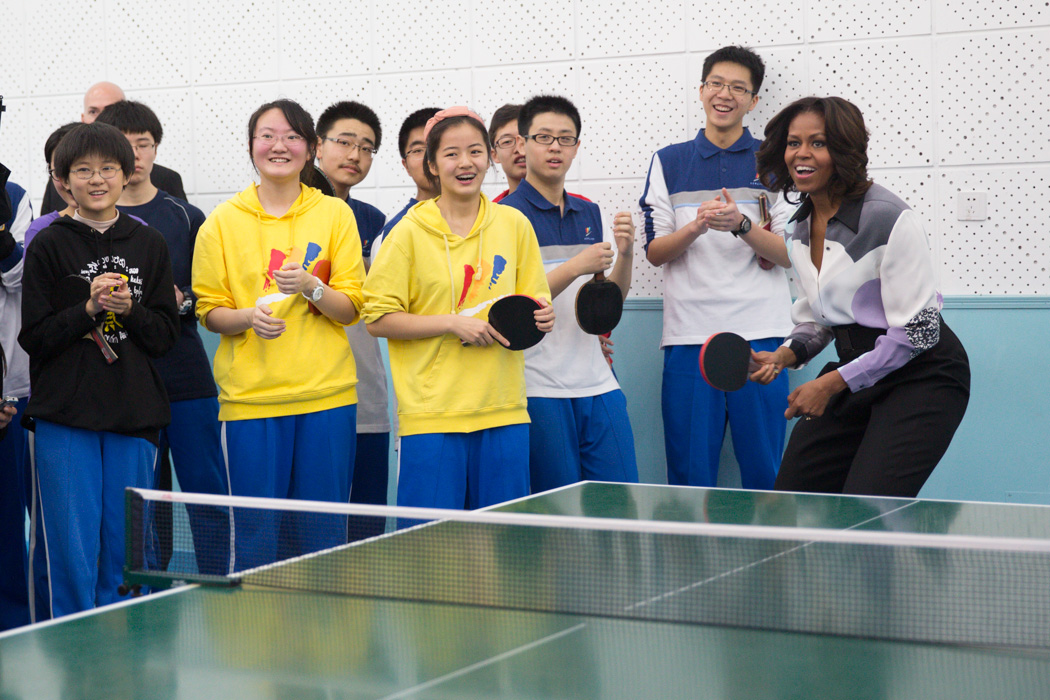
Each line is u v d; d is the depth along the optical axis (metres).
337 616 1.50
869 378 2.54
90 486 2.84
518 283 3.14
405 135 3.84
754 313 3.74
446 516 1.73
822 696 1.16
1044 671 1.24
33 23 4.81
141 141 3.48
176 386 3.52
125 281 2.78
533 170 3.38
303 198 3.23
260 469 3.11
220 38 4.58
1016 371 3.72
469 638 1.38
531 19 4.17
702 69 3.91
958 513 2.12
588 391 3.35
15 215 3.58
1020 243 3.71
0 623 3.32
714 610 1.49
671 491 2.44
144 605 1.57
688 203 3.83
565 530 2.02
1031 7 3.63
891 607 1.50
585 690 1.18
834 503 2.25
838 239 2.61
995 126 3.70
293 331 3.10
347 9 4.41
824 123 2.58
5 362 3.29
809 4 3.84
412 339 2.95
